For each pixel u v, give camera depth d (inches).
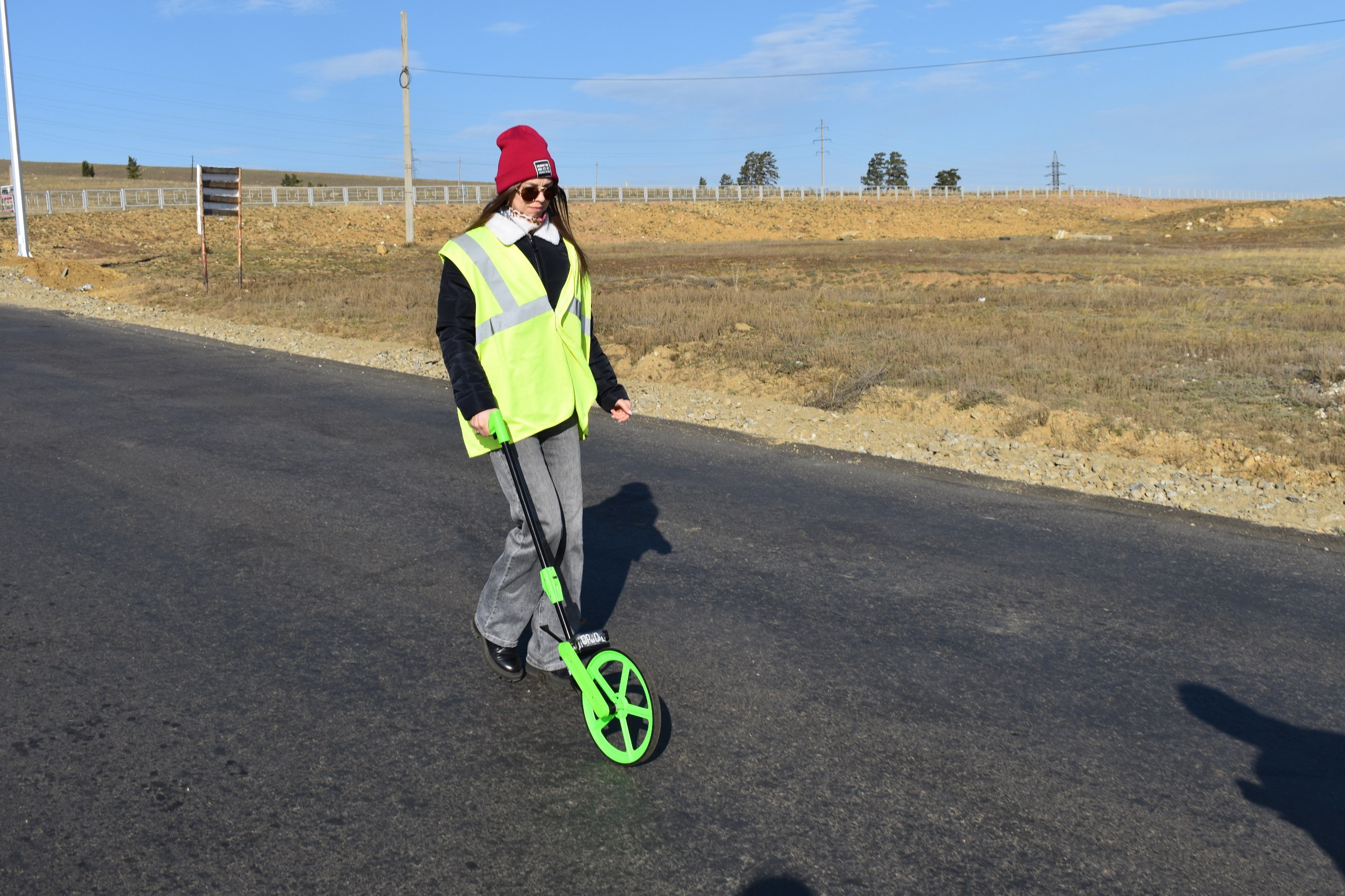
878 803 114.3
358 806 110.3
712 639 159.6
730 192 3314.5
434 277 1017.5
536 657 140.3
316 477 252.2
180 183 3348.9
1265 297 801.6
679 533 215.9
